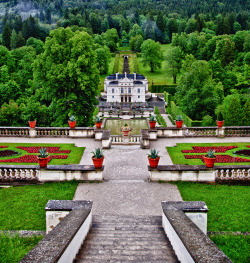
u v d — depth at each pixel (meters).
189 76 66.50
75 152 28.69
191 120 67.25
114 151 29.05
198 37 156.00
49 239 9.98
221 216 16.64
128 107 111.94
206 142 31.78
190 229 10.99
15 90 62.00
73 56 46.97
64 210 13.77
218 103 64.81
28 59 81.94
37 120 48.88
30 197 19.31
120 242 12.39
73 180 21.89
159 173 21.77
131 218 15.72
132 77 128.38
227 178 21.42
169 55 132.12
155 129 32.50
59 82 46.94
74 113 47.72
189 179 21.64
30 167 21.61
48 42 46.91
